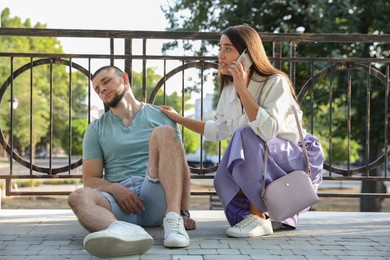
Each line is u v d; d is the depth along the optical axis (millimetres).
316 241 2621
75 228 2916
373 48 10461
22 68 3553
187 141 39625
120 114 2934
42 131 38438
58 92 40812
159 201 2697
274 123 2604
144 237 2205
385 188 12133
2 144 3520
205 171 3621
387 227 3049
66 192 3525
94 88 2904
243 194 2822
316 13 10141
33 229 2885
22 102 34031
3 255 2262
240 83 2617
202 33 3516
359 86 10117
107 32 3494
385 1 10594
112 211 2615
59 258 2213
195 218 3334
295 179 2627
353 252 2385
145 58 3561
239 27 2752
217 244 2506
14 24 39594
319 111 11906
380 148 11375
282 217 2615
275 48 3613
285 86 2695
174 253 2299
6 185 3518
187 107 23656
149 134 2939
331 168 3721
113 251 2172
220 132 2984
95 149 2908
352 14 10484
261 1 11492
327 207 17703
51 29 3443
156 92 3627
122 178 2895
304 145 2744
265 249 2414
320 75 3705
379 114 10648
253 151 2654
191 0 12281
